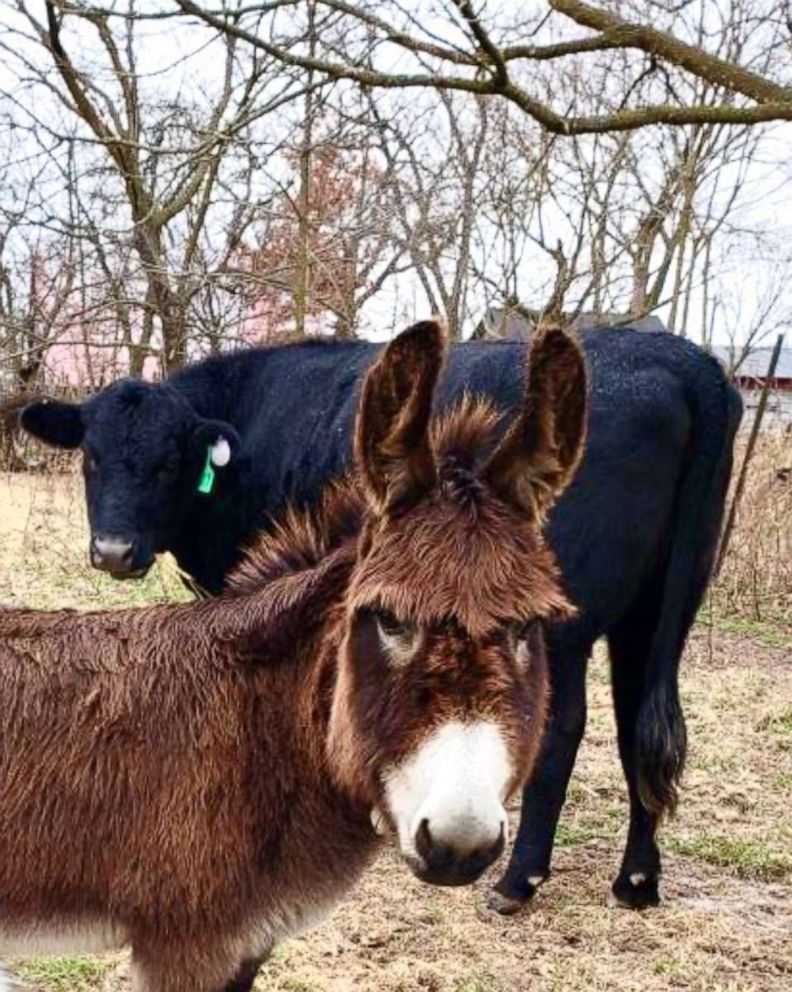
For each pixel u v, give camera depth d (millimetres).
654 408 4441
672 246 14922
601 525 4395
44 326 13414
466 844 2285
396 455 2541
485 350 4688
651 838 4641
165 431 5688
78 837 2883
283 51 6742
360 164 13086
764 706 7180
